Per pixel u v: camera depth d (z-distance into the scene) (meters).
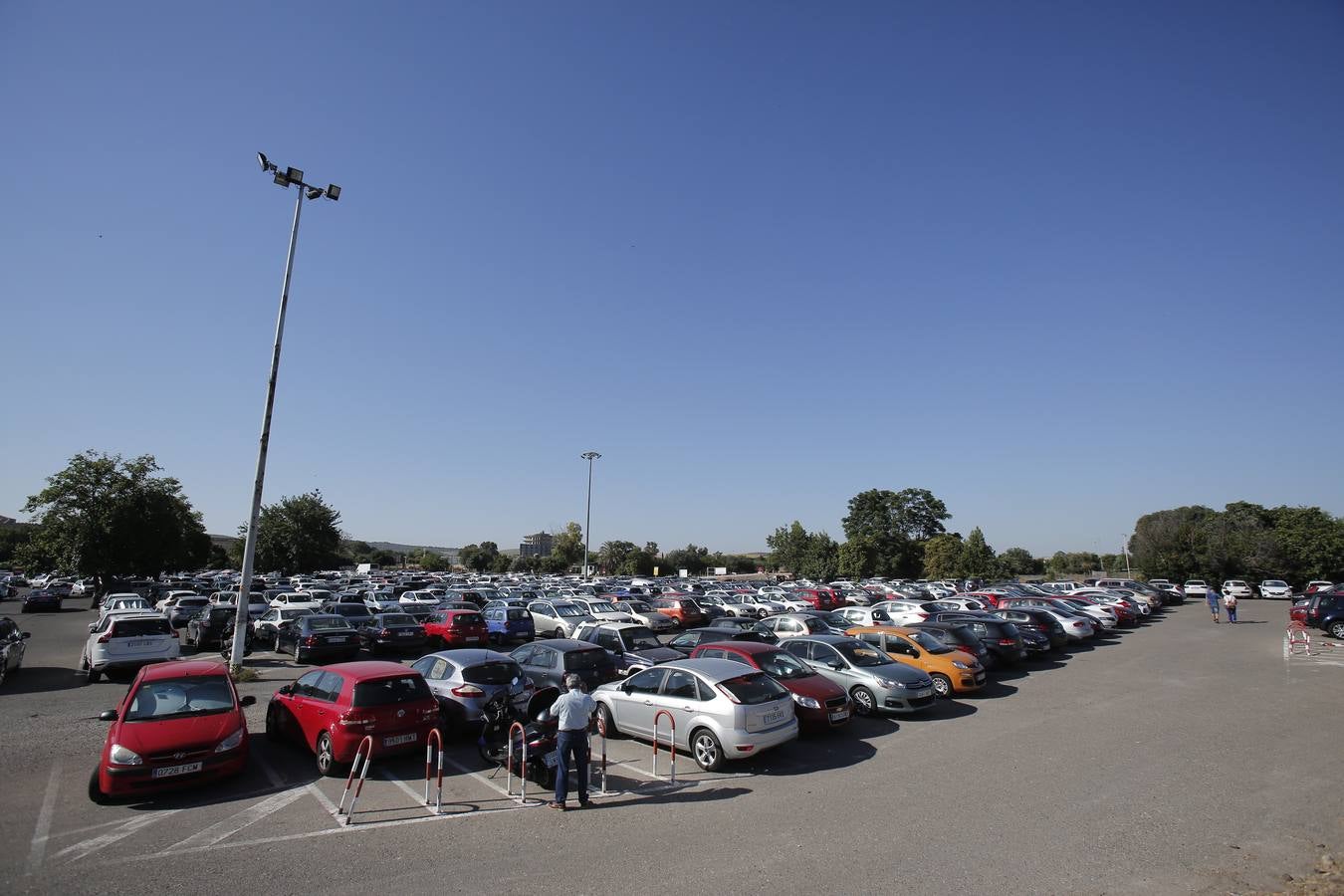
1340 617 26.09
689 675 10.90
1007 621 19.94
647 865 6.71
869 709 13.75
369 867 6.74
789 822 7.89
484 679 12.05
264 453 18.17
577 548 97.56
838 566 71.00
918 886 6.18
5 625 17.80
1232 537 61.47
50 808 8.41
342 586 49.62
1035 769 9.97
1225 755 10.54
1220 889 6.11
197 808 8.47
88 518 40.31
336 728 9.66
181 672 9.86
